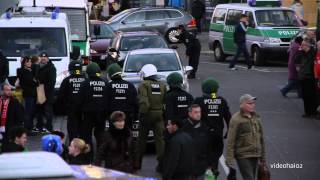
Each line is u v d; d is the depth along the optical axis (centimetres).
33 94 3152
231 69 5188
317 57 3400
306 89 3475
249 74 4938
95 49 5338
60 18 3897
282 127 3312
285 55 5256
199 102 2225
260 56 5294
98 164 2002
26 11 4103
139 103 2491
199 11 7919
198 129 1944
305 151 2875
